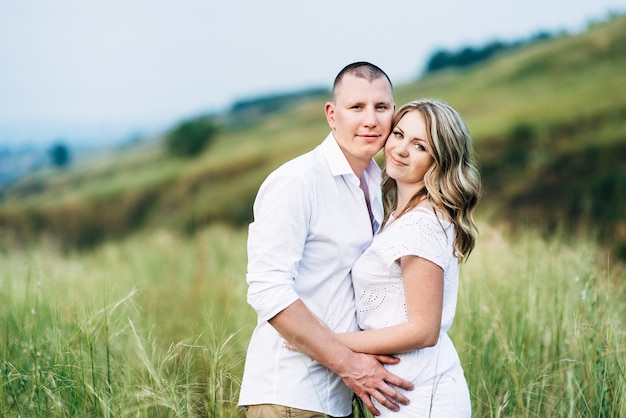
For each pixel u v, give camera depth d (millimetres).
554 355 3129
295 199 2363
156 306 4895
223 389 2732
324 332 2332
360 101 2465
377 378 2332
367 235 2547
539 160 15797
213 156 32812
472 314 3328
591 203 12594
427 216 2391
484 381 2959
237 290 4797
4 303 3496
